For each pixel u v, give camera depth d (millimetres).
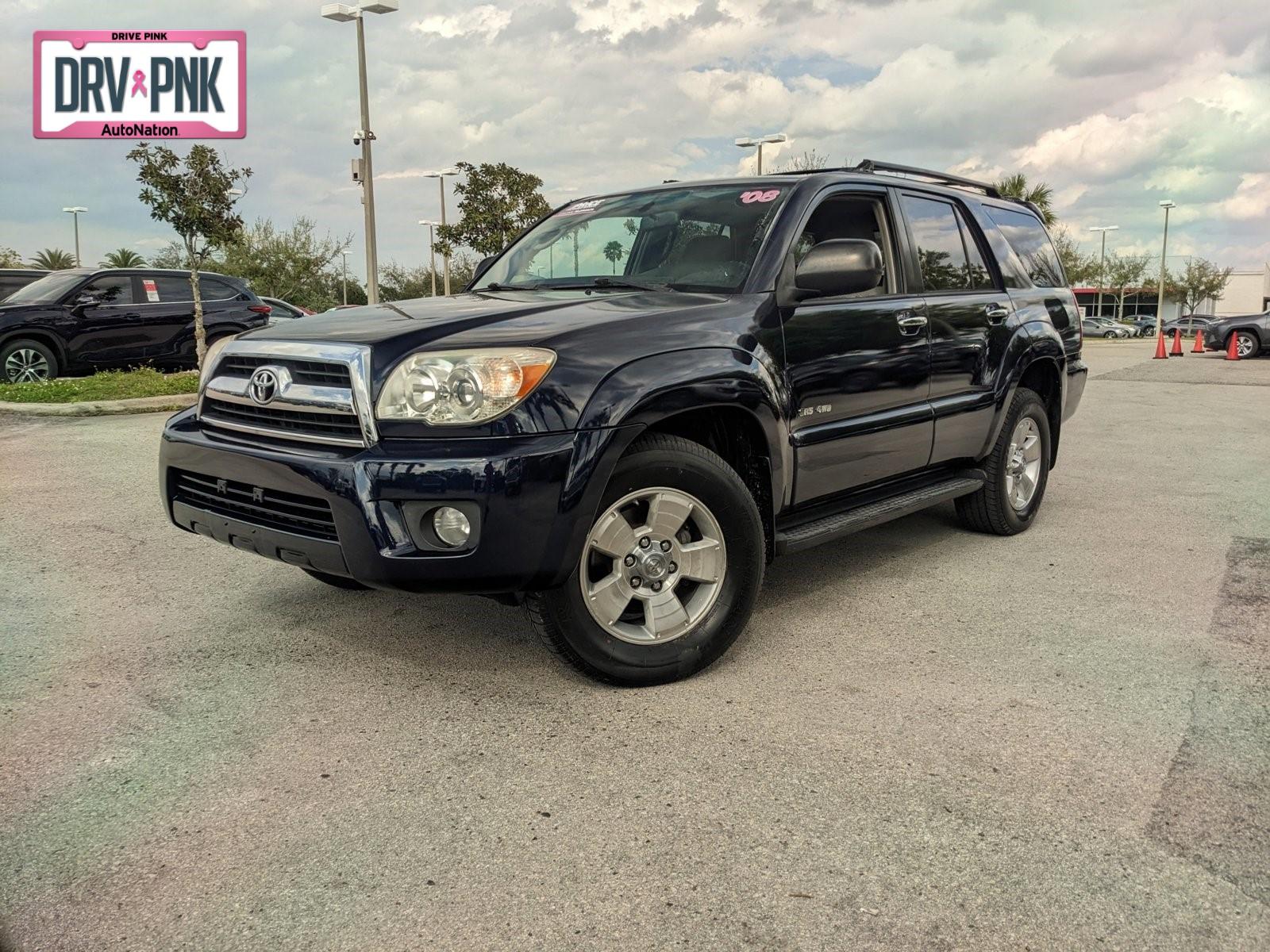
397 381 2859
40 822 2408
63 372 12672
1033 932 1993
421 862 2242
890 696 3152
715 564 3309
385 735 2883
